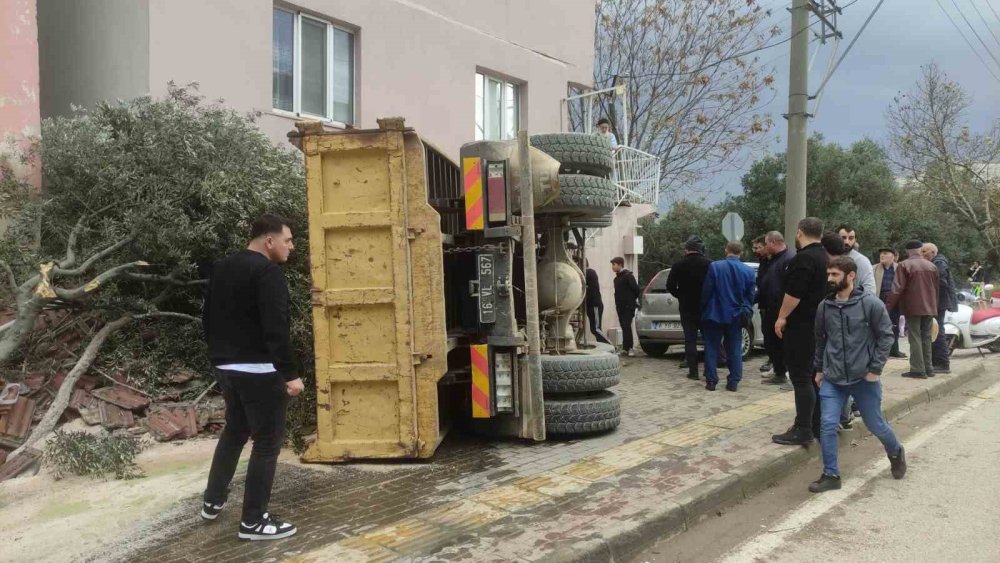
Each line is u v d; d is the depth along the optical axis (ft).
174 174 18.20
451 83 34.35
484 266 18.19
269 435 12.75
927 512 15.43
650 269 70.64
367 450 16.85
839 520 15.03
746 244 72.38
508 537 12.60
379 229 16.72
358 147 16.56
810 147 73.31
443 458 17.67
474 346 18.11
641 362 36.50
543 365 19.36
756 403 24.93
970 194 83.82
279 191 19.60
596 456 17.89
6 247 17.78
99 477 15.51
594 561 12.18
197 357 19.94
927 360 30.76
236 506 14.26
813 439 19.81
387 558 11.70
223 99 22.88
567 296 20.42
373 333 16.84
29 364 18.31
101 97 24.35
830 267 17.04
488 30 36.70
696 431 20.67
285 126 27.20
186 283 19.11
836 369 16.90
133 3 23.48
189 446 17.62
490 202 18.21
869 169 72.28
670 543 13.78
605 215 21.70
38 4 25.66
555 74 41.55
